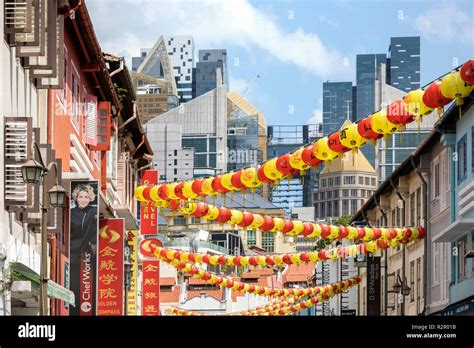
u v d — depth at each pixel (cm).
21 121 2205
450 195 3966
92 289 2988
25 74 2452
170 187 2766
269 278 8781
